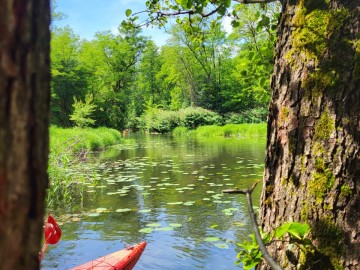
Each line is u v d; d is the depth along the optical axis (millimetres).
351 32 1603
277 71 1822
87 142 15805
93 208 6094
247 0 2154
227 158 12562
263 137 25422
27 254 579
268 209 1819
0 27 558
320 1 1687
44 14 614
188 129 35438
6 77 562
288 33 1785
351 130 1558
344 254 1524
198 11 2740
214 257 4020
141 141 23797
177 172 9641
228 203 6281
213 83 38906
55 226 2928
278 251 1697
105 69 32812
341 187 1556
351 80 1572
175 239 4578
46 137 614
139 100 54250
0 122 557
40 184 598
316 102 1638
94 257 4109
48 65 625
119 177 8953
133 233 4828
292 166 1697
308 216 1617
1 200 556
